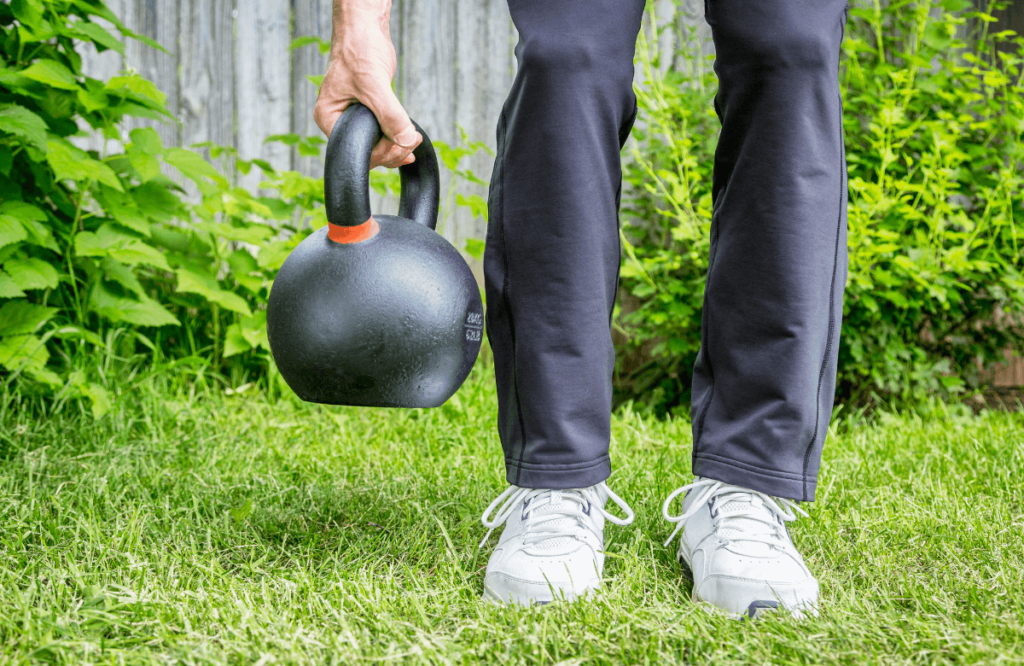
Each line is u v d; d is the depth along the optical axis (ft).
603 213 3.10
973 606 2.88
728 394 3.17
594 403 3.11
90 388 5.74
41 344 5.73
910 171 8.15
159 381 6.68
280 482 4.60
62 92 6.41
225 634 2.66
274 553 3.56
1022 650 2.53
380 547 3.62
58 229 6.57
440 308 2.72
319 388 2.72
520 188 3.06
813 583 3.03
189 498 4.21
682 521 3.47
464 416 6.50
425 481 4.63
